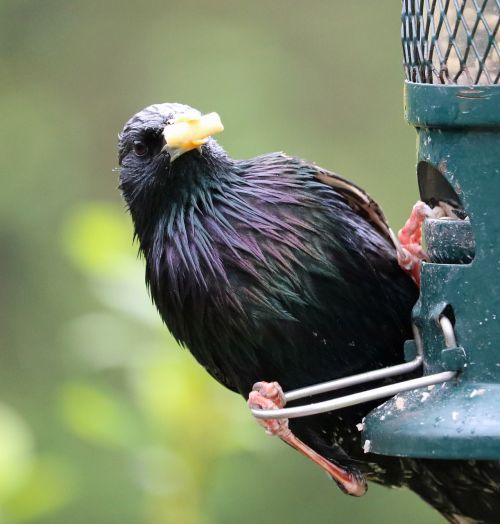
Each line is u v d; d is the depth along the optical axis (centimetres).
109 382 1498
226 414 1098
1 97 2133
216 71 2062
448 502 985
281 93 2044
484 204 828
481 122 822
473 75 871
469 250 848
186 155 955
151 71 2125
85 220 1145
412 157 1969
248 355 942
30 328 1948
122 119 2136
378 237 961
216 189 960
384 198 1923
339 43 2091
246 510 1488
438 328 843
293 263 933
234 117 1991
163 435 1096
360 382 874
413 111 855
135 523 1609
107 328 1130
